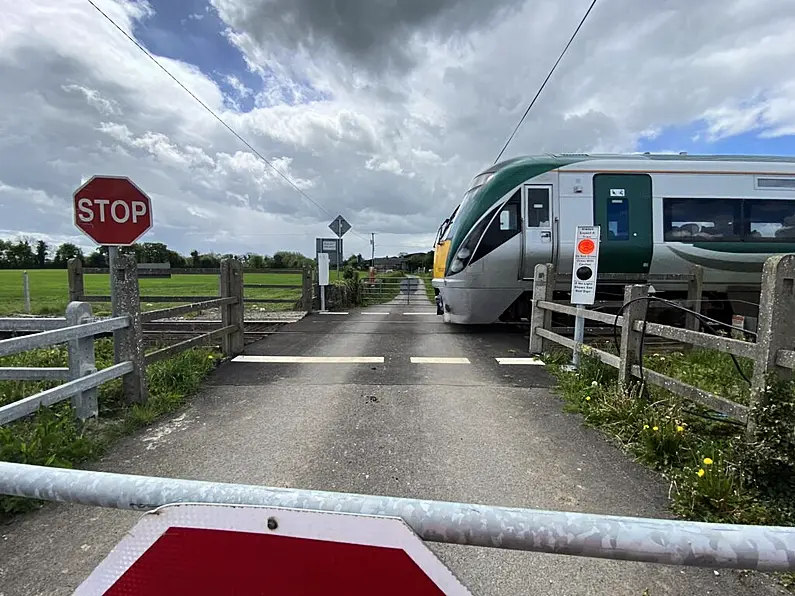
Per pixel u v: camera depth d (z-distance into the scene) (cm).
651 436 313
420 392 464
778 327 262
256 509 78
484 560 206
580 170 792
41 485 90
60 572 197
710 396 311
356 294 1506
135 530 83
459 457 313
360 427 369
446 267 859
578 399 423
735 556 73
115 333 391
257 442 338
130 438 344
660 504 252
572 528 76
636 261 791
